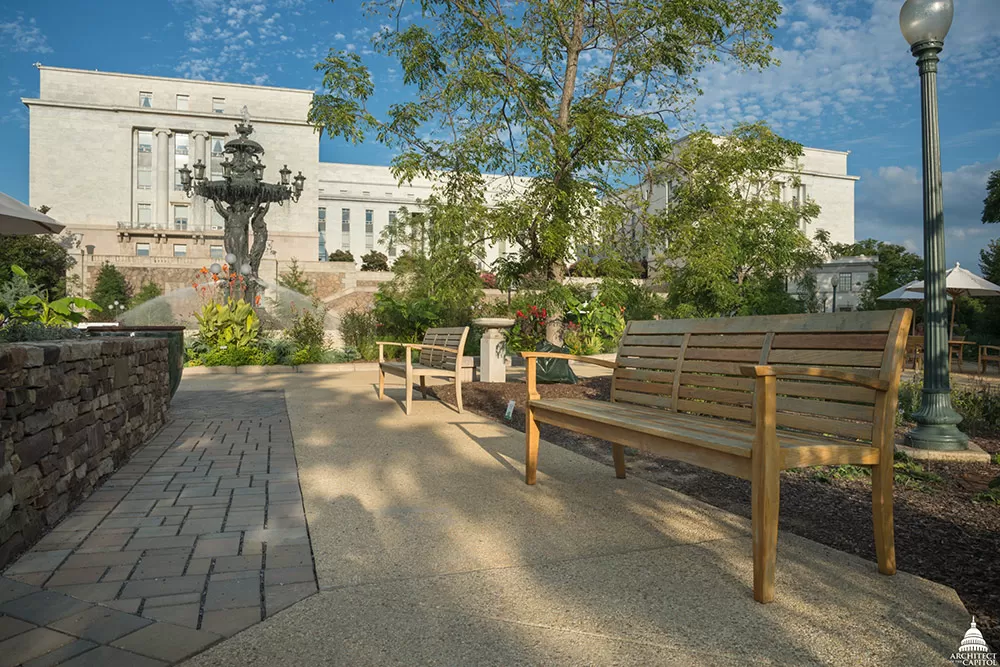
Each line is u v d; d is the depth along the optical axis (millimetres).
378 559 2637
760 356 3098
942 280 5051
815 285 28906
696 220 11328
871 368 2543
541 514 3295
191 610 2133
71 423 3410
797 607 2180
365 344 14758
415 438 5512
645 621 2072
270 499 3557
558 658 1837
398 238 24016
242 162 19156
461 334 7176
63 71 56906
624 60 10812
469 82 9773
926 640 1942
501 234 9969
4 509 2559
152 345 5613
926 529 3047
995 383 10633
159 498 3566
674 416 3328
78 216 56406
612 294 11297
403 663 1807
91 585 2342
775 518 2225
